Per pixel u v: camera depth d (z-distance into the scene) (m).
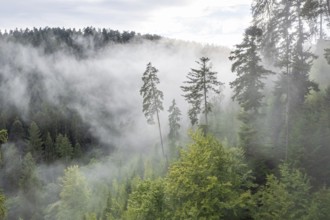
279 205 15.05
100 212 42.06
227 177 14.62
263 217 14.90
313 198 15.02
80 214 34.81
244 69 26.97
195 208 12.91
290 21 23.83
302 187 15.72
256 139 25.58
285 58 24.52
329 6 23.91
